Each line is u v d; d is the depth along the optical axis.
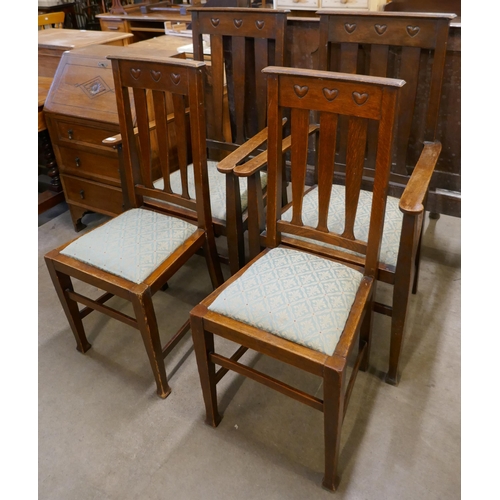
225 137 2.22
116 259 1.44
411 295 1.96
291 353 1.11
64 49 2.43
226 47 1.96
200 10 1.82
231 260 1.74
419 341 1.74
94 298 2.04
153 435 1.47
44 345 1.82
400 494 1.27
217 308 1.24
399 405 1.51
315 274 1.29
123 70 1.48
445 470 1.32
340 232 1.45
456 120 1.69
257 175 1.46
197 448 1.42
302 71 1.16
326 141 1.21
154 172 2.14
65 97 2.18
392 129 1.11
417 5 2.38
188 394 1.59
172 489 1.32
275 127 1.27
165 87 1.43
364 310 1.29
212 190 1.77
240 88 1.88
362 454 1.37
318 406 1.16
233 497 1.29
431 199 1.85
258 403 1.55
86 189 2.36
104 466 1.39
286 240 1.49
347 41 1.64
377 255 1.30
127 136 1.59
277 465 1.36
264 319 1.18
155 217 1.64
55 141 2.29
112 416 1.53
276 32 1.72
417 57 1.54
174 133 2.16
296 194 1.34
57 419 1.53
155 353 1.48
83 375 1.68
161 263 1.46
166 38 2.59
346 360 1.09
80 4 4.72
